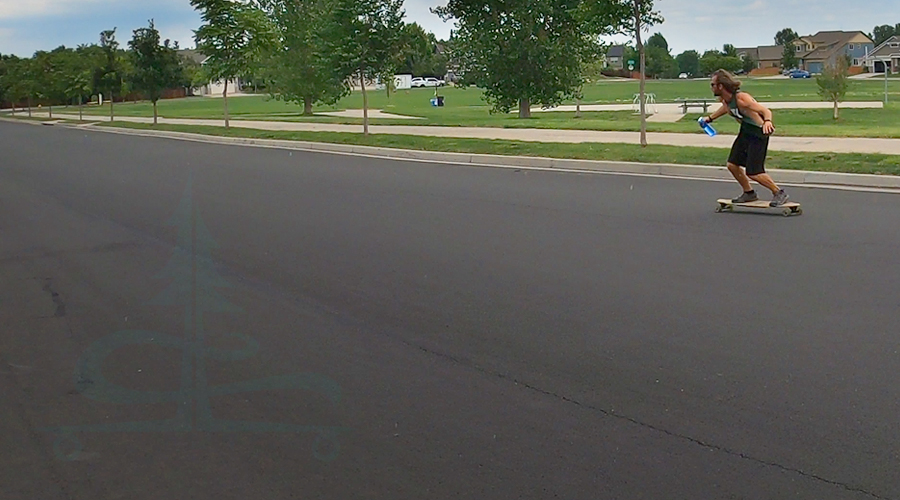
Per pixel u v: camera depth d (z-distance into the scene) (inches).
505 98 1525.6
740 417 207.3
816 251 371.9
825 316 281.0
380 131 1160.8
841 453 187.8
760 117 453.1
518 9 1478.8
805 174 588.1
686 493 173.2
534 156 761.0
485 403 222.8
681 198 531.8
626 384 230.8
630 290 321.4
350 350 268.8
